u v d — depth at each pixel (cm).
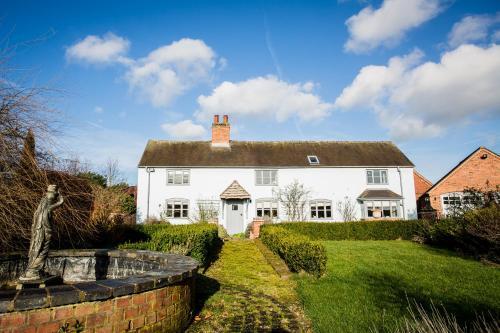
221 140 2852
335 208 2611
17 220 640
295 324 546
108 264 702
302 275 919
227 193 2491
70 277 685
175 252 912
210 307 621
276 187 2614
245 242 1795
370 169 2695
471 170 2619
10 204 630
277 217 2570
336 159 2748
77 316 337
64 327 327
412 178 2695
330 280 852
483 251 1187
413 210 2638
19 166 659
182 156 2662
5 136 634
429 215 2516
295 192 2598
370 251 1371
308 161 2706
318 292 729
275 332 508
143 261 659
